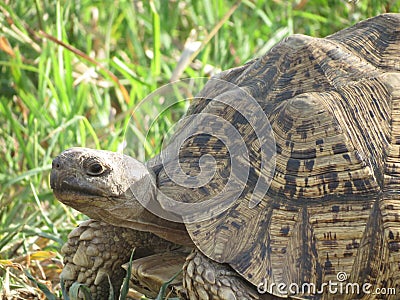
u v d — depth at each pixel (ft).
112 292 24.02
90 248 25.66
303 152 22.65
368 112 23.12
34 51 42.22
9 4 43.09
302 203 22.13
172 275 23.56
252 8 45.78
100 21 45.39
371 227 21.89
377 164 22.52
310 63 24.16
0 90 41.22
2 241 29.53
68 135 35.81
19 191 33.42
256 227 21.90
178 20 45.75
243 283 22.02
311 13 45.39
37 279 27.81
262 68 24.85
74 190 23.22
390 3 39.24
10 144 36.63
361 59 24.45
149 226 24.25
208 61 41.47
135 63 43.21
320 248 21.71
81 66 40.34
